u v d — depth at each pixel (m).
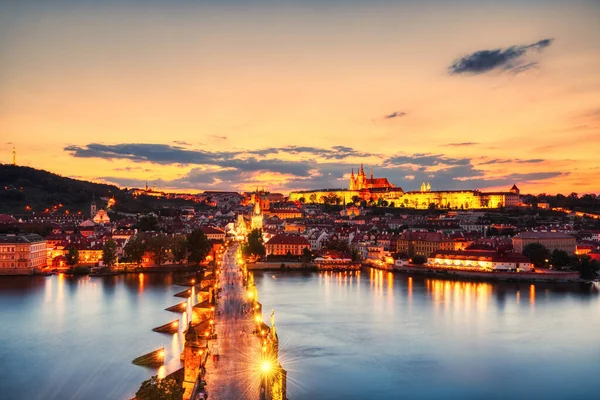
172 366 152.25
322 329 199.38
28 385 140.12
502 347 181.38
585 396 141.88
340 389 143.00
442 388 145.75
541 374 157.75
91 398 132.12
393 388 144.88
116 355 162.75
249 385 91.81
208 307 144.88
